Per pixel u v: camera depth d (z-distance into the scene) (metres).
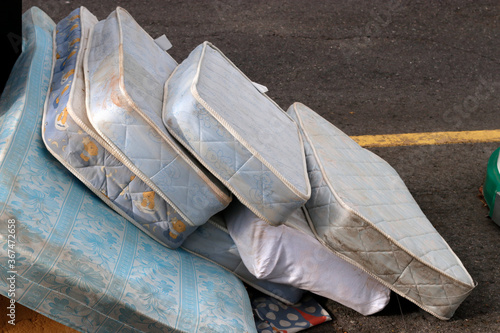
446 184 3.33
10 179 1.68
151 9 4.87
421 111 4.05
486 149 3.69
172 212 1.97
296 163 2.10
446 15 5.36
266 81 4.18
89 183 1.88
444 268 2.17
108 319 1.72
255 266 2.07
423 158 3.54
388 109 4.03
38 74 2.14
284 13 5.10
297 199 1.89
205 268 2.12
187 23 4.75
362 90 4.22
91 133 1.80
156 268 1.90
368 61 4.58
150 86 1.91
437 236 2.43
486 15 5.42
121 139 1.77
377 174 2.63
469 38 5.08
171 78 2.06
